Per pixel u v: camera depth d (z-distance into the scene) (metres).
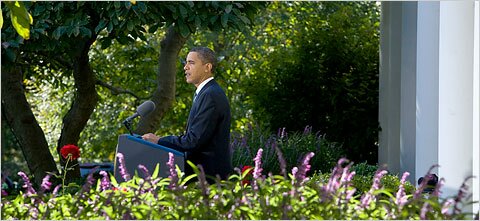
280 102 14.43
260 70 15.22
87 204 4.39
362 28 14.48
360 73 14.04
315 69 14.26
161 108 12.68
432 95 9.34
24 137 11.98
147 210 4.14
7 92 11.90
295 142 11.38
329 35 14.37
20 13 4.48
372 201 4.16
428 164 9.39
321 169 11.34
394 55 12.24
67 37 9.80
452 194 6.44
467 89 6.52
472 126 6.49
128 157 6.98
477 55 5.94
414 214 4.14
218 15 9.56
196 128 7.18
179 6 9.31
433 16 9.46
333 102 13.95
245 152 10.55
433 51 9.52
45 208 4.43
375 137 13.67
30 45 9.73
